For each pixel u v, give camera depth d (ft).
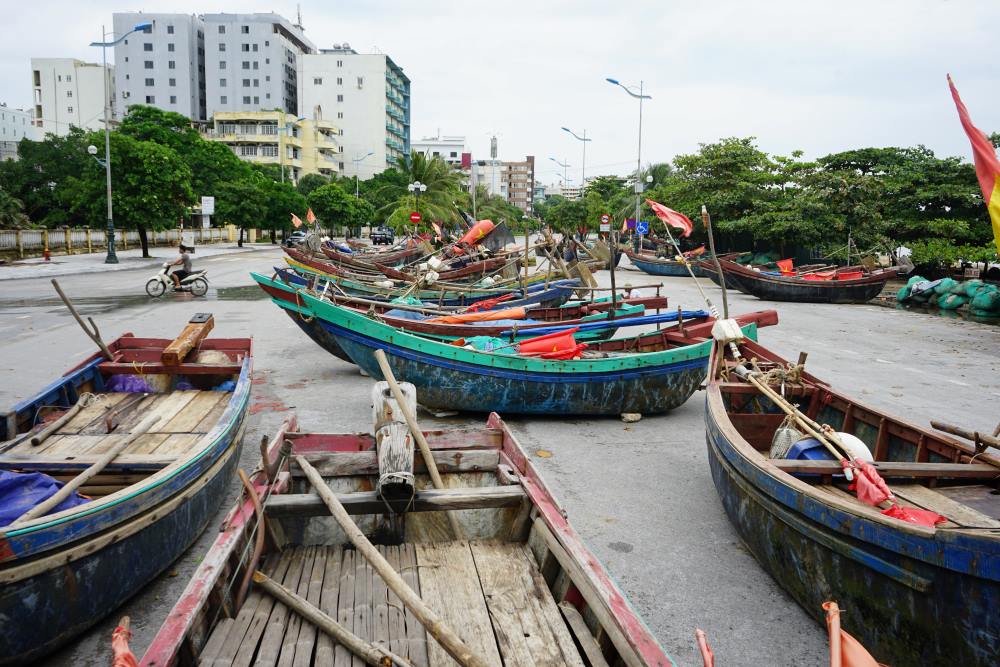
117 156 110.83
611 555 17.83
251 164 245.86
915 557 11.61
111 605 13.51
